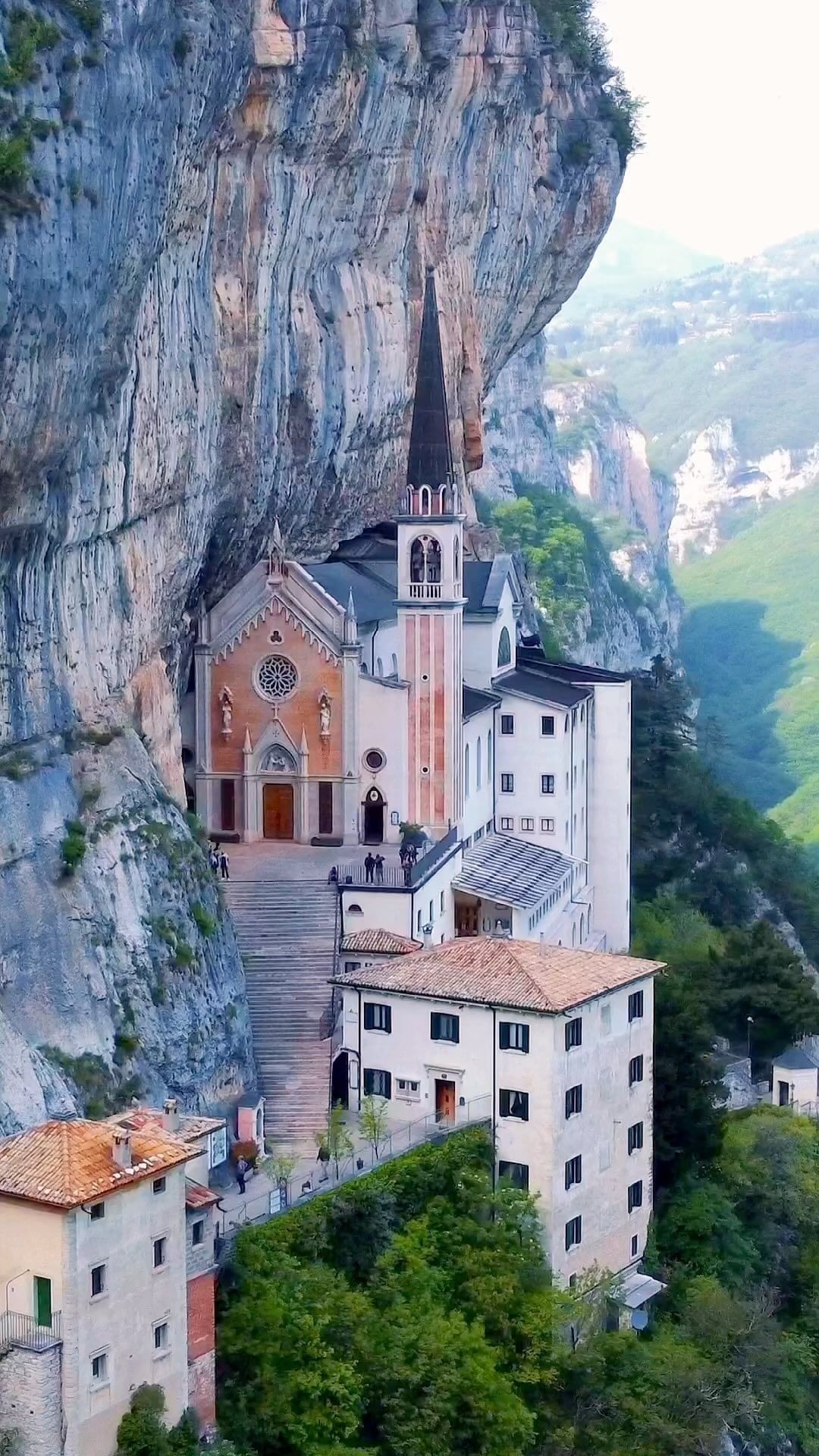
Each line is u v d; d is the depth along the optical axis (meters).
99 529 81.81
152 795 84.81
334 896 97.88
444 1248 80.38
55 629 79.44
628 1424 80.31
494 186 133.00
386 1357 73.50
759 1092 112.56
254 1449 69.06
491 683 122.00
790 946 133.75
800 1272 97.00
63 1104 71.56
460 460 135.38
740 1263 93.56
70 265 70.62
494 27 122.88
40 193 68.62
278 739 108.00
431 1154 81.88
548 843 121.38
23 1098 69.69
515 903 107.00
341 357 109.62
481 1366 75.38
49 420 72.31
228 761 108.62
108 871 79.38
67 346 72.19
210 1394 68.38
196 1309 67.94
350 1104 88.12
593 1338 82.12
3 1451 61.62
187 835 86.38
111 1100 74.44
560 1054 84.06
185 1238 66.62
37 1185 62.41
